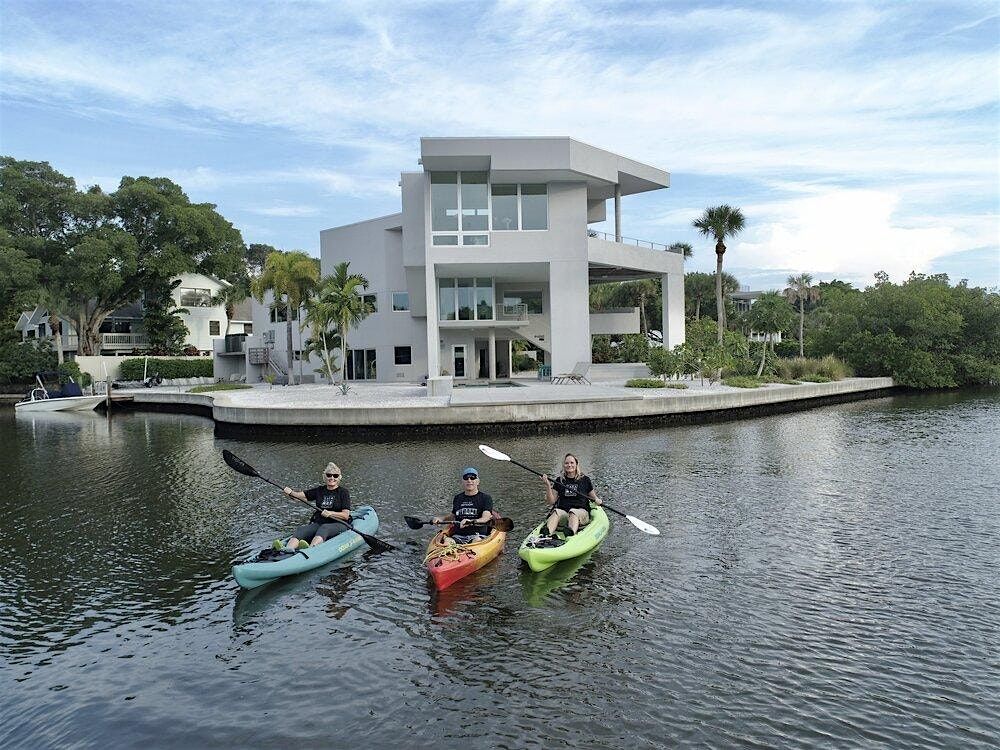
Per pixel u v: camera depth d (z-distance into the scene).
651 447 19.72
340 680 6.54
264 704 6.18
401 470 16.70
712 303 77.12
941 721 5.70
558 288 33.50
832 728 5.62
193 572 9.66
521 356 53.69
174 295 58.09
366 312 34.50
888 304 45.12
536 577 9.02
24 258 44.00
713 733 5.57
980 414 28.41
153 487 15.66
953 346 45.34
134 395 39.34
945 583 8.67
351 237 43.28
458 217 32.81
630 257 36.78
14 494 15.41
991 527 11.15
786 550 10.03
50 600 8.74
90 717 6.07
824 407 32.09
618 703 6.02
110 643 7.48
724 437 21.67
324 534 10.02
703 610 7.90
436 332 32.12
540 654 6.93
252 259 97.94
